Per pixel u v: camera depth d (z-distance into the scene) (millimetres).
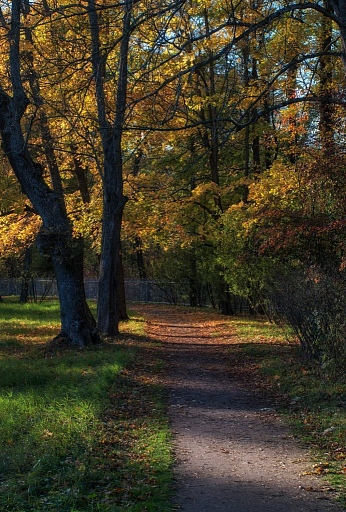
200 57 17781
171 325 26797
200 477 6500
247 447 7742
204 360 15891
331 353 11148
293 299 12906
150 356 16109
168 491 5965
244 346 17547
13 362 14180
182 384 12445
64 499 5383
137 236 26578
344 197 11477
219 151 31203
